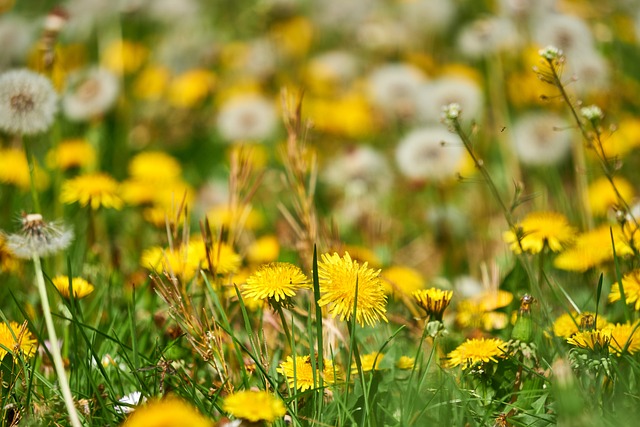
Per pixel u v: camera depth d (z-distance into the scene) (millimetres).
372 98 8609
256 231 6566
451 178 6848
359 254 4754
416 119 8188
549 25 6816
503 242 5855
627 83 7953
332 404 3141
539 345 3605
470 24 9539
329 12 10398
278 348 3807
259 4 10242
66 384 3053
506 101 8070
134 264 5484
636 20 8430
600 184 5949
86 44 9969
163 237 5180
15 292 4668
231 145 8109
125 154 8078
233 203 4871
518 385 3375
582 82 6680
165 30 10445
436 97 7551
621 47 8578
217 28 10836
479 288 5246
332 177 7426
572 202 6266
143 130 8734
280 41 9953
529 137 6816
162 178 6684
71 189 5301
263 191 7336
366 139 8391
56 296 4266
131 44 9891
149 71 9555
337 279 3049
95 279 4832
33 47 8539
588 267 4574
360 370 3061
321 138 8414
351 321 3102
